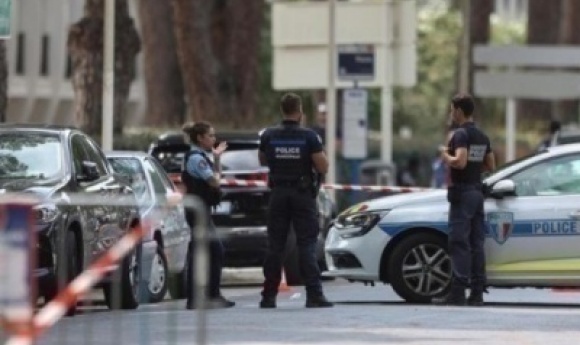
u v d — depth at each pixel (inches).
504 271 1627.7
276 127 1579.7
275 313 1529.3
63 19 4805.6
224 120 3208.7
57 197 1450.5
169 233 1803.6
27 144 1556.3
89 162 1567.4
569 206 1616.6
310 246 1583.4
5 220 907.4
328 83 2603.3
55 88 4817.9
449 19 6530.5
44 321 919.7
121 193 1626.5
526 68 4077.3
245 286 2128.4
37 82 4722.0
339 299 1747.0
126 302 1582.2
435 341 1288.1
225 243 1988.2
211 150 1610.5
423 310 1553.9
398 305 1635.1
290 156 1569.9
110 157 1827.0
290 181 1574.8
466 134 1594.5
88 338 1173.7
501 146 4256.9
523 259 1624.0
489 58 3243.1
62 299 973.2
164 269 1782.7
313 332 1354.6
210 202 1583.4
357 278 1668.3
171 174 2030.0
